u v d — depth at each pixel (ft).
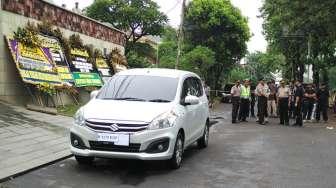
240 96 72.13
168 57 162.20
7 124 45.88
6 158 32.89
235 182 28.81
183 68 137.80
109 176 29.63
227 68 178.29
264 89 69.46
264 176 30.60
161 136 30.09
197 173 31.14
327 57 129.08
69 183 27.66
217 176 30.40
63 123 50.78
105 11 175.73
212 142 46.55
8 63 57.82
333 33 95.09
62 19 74.69
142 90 34.09
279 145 44.86
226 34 160.97
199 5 157.89
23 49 59.41
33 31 62.44
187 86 37.09
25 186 26.81
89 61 82.84
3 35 56.95
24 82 57.52
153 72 36.29
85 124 30.14
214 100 148.15
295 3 90.12
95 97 34.04
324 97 76.54
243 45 165.89
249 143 46.01
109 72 92.79
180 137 32.96
